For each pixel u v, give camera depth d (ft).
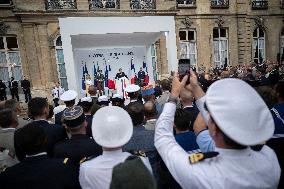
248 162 3.87
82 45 46.03
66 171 6.26
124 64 50.67
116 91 47.83
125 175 2.85
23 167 6.04
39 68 54.54
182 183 3.97
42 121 10.33
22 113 44.09
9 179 5.92
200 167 3.86
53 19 53.83
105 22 34.17
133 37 45.57
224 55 67.87
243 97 3.75
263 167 3.96
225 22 66.18
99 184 5.88
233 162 3.85
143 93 17.43
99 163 5.99
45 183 5.95
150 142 8.61
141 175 2.86
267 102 9.83
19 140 6.11
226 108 3.72
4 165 8.87
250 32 69.00
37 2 52.80
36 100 10.51
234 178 3.75
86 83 46.50
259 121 3.66
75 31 33.40
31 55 54.03
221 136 3.89
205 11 64.34
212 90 3.92
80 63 48.29
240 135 3.61
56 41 55.47
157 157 8.04
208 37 65.16
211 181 3.73
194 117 9.53
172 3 58.34
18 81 56.03
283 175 9.02
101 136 5.93
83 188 6.17
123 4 56.90
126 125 6.09
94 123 6.11
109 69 49.90
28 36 53.47
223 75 35.94
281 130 9.21
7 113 9.60
